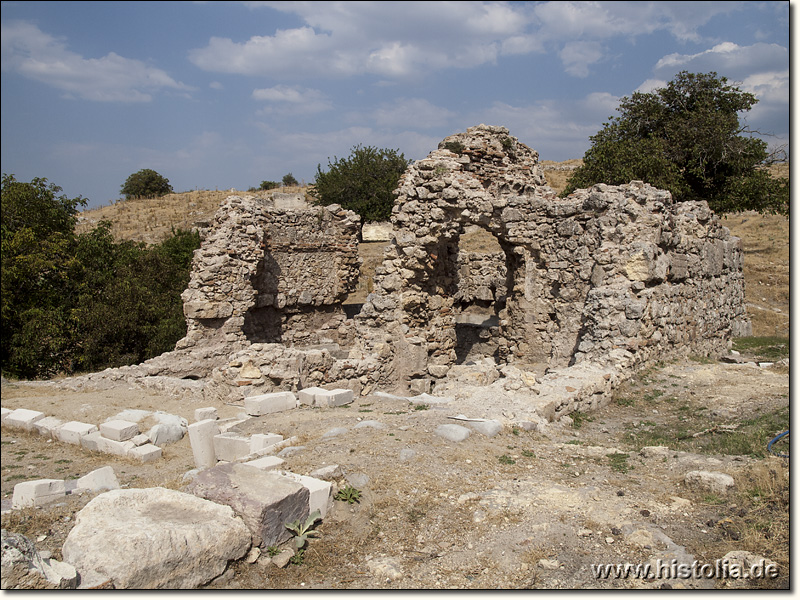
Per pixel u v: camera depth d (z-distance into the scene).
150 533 5.11
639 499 6.84
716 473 7.09
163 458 10.26
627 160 27.70
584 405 11.35
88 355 21.09
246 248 19.25
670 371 13.63
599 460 8.41
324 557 5.76
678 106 30.73
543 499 6.77
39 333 19.98
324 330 24.45
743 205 29.05
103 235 26.39
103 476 8.51
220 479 6.27
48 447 11.21
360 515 6.45
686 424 10.50
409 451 7.98
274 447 8.58
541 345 17.17
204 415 11.76
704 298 17.86
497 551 5.79
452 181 16.94
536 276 17.28
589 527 6.11
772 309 28.36
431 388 16.78
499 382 11.95
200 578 5.18
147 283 24.67
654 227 14.52
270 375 13.33
